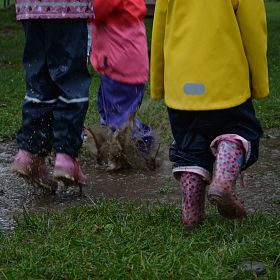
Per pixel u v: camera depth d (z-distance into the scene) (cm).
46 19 543
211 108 450
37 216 509
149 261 418
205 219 486
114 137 661
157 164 678
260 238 444
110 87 681
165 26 475
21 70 1416
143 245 448
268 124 875
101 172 668
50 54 556
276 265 415
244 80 456
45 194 589
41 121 571
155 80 493
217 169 446
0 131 834
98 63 689
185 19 459
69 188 608
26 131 571
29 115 568
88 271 411
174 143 488
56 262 421
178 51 461
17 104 1019
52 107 570
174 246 442
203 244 445
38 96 566
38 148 571
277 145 782
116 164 663
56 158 560
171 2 465
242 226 466
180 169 469
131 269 409
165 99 477
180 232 468
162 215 507
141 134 666
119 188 614
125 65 672
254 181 629
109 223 498
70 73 553
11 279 403
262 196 582
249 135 454
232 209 459
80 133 563
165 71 475
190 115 466
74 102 553
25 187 613
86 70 562
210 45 450
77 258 429
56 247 443
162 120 819
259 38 451
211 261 414
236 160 447
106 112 688
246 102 461
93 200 573
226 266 411
